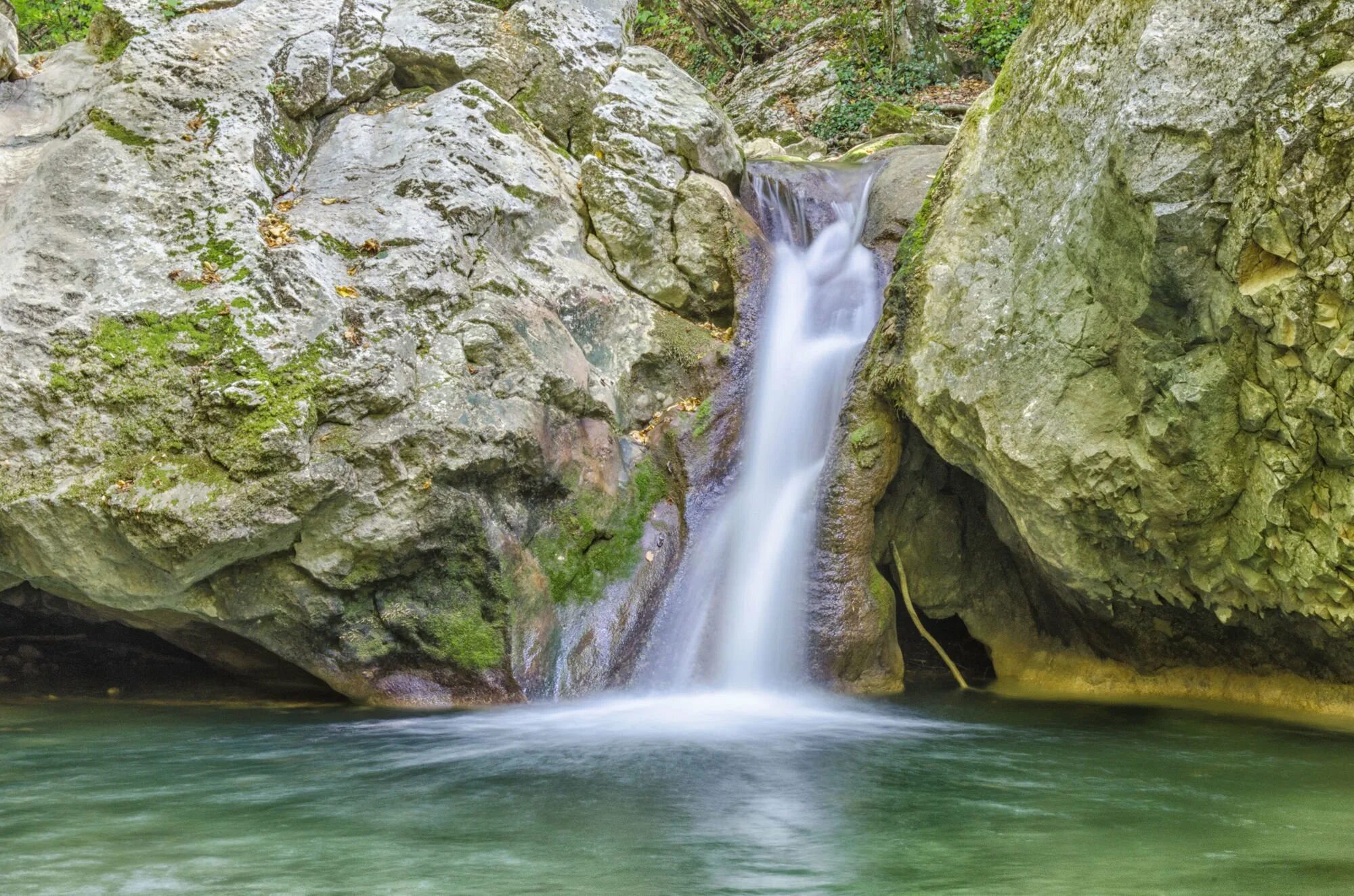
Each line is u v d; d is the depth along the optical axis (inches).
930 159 382.0
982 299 261.3
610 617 270.7
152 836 155.3
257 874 138.4
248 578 244.1
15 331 238.2
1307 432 201.6
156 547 224.5
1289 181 185.8
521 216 302.4
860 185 382.3
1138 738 225.8
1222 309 203.5
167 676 293.7
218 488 228.1
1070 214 236.4
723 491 297.1
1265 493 212.5
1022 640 309.9
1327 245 185.3
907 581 308.0
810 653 275.1
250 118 291.9
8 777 191.3
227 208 266.4
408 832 157.9
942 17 732.7
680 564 284.8
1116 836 156.3
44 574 238.2
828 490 282.2
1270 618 244.5
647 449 297.0
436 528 248.5
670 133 339.0
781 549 283.1
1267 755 210.5
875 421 285.6
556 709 252.4
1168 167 198.8
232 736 225.9
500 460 255.3
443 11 347.6
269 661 276.5
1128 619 275.3
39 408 233.8
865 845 152.2
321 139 312.0
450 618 255.9
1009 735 229.3
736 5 776.9
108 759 204.5
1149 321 214.2
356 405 243.6
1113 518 240.5
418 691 258.2
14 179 283.0
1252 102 191.3
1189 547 235.6
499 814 167.5
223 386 234.2
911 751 212.8
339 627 252.4
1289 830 159.8
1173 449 220.2
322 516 239.8
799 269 342.0
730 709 255.0
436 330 265.0
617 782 188.2
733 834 157.3
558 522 272.5
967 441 264.1
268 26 322.0
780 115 665.6
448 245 275.7
